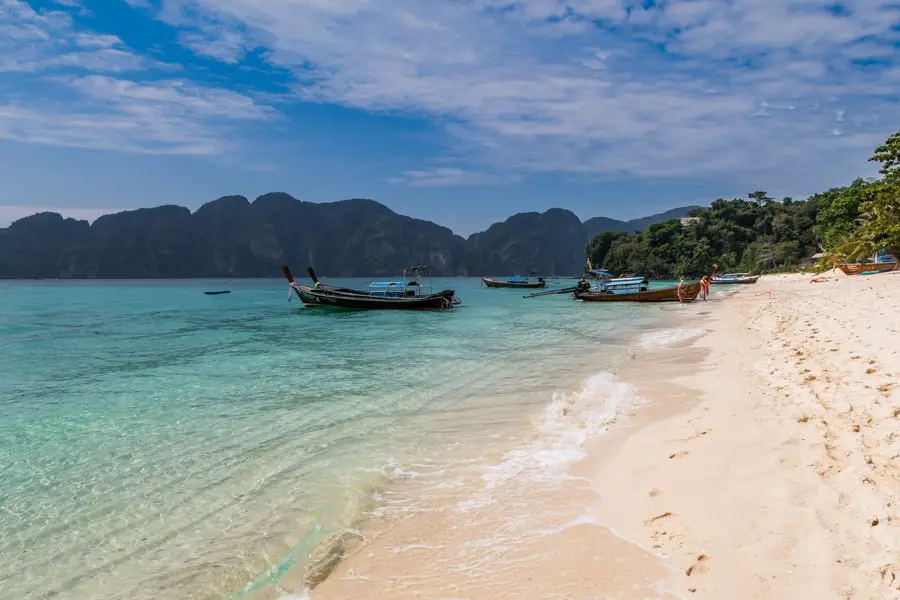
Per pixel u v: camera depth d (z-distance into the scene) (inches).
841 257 2603.3
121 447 318.0
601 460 255.9
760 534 161.5
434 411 380.8
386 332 983.0
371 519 207.5
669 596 141.6
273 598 162.6
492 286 3887.8
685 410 328.5
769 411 290.0
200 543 200.5
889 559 135.3
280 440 320.8
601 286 1971.0
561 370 529.3
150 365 640.4
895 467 184.5
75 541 206.8
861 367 347.3
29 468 285.9
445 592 155.6
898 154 1755.7
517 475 245.3
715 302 1582.2
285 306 2091.5
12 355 756.0
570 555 169.0
